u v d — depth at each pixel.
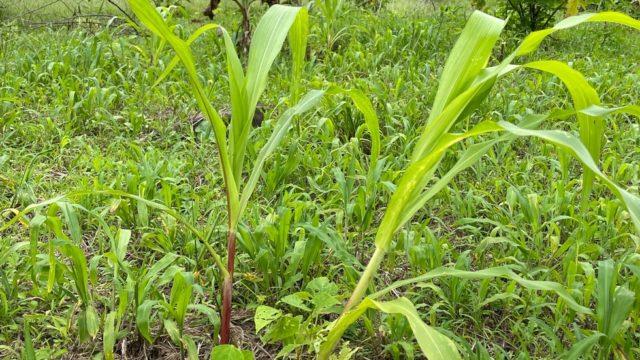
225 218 3.11
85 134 4.53
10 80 5.38
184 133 4.69
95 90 4.79
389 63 6.63
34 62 6.00
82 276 2.26
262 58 1.98
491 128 1.60
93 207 3.31
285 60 6.54
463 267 2.53
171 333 2.19
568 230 3.25
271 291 2.66
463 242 3.19
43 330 2.43
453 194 3.55
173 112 4.96
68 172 3.85
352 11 8.98
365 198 3.07
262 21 2.02
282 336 2.10
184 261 2.79
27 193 3.37
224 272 2.06
